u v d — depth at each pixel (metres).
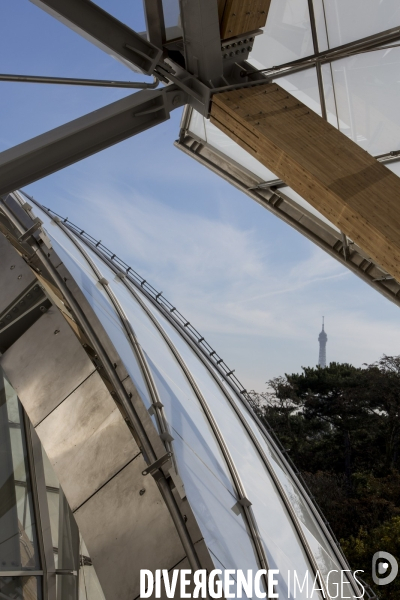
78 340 10.72
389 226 9.00
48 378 10.62
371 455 83.50
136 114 10.24
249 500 16.44
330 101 18.45
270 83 11.17
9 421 11.51
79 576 10.95
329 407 87.75
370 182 9.53
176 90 10.73
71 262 19.39
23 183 9.36
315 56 17.47
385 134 18.03
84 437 10.04
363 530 74.06
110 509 9.50
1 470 10.97
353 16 16.11
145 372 15.59
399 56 16.20
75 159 9.76
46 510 11.23
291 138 10.04
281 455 27.78
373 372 88.12
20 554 10.52
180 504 9.38
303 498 25.55
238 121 10.48
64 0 9.44
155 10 10.09
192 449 14.86
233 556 12.23
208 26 10.23
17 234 12.27
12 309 11.25
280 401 90.38
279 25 16.55
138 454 9.66
